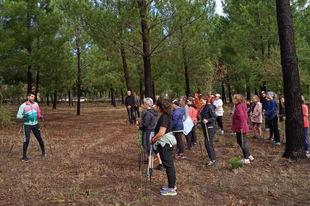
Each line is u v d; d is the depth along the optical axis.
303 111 6.30
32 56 14.85
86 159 6.45
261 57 17.33
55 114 20.34
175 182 4.43
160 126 4.07
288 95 6.00
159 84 29.38
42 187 4.50
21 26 12.71
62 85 23.23
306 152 6.06
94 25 10.27
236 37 17.28
